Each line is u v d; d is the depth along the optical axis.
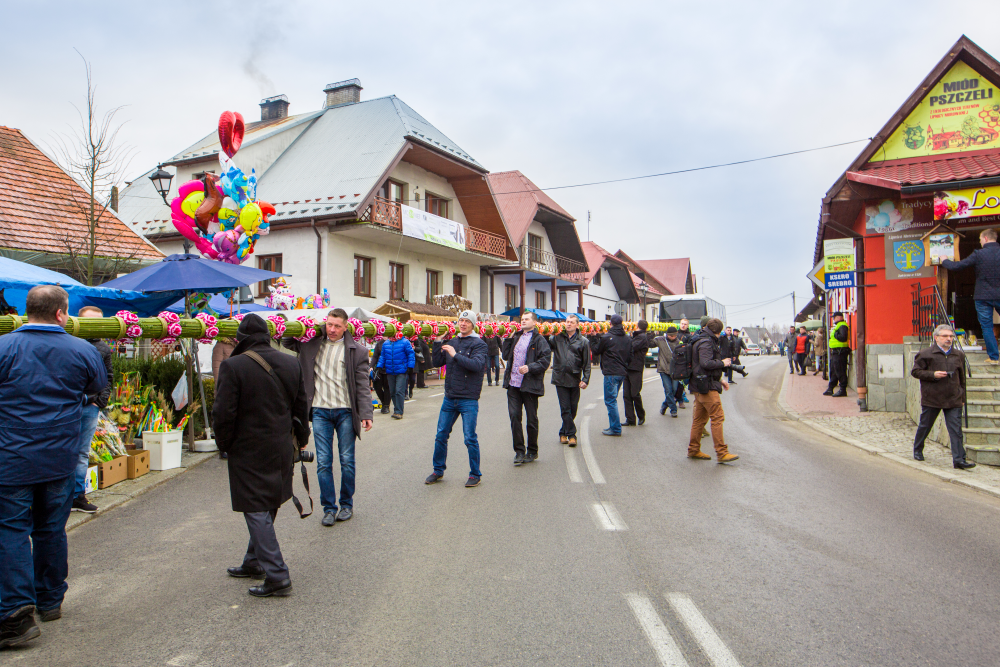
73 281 10.17
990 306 10.84
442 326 13.65
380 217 23.17
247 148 26.30
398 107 28.16
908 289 13.72
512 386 8.48
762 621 3.86
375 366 13.20
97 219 14.01
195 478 8.05
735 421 13.02
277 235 23.62
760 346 83.88
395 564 4.88
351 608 4.10
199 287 8.98
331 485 6.03
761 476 7.89
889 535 5.59
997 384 10.30
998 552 5.18
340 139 26.88
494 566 4.80
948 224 13.17
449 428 7.52
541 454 9.22
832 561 4.92
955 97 13.78
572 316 9.88
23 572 3.71
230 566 4.97
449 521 5.97
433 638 3.66
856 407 14.59
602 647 3.53
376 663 3.39
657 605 4.08
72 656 3.54
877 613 3.99
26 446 3.78
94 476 7.13
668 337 13.52
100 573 4.83
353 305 24.25
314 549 5.26
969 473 8.14
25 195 15.43
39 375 3.89
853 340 17.69
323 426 6.11
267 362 4.46
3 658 3.53
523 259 33.09
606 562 4.86
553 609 4.03
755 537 5.49
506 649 3.52
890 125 13.86
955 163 13.23
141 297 11.33
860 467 8.59
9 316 6.40
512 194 35.16
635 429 11.57
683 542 5.34
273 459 4.39
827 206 14.12
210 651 3.56
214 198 13.93
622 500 6.70
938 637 3.67
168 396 9.79
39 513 4.00
